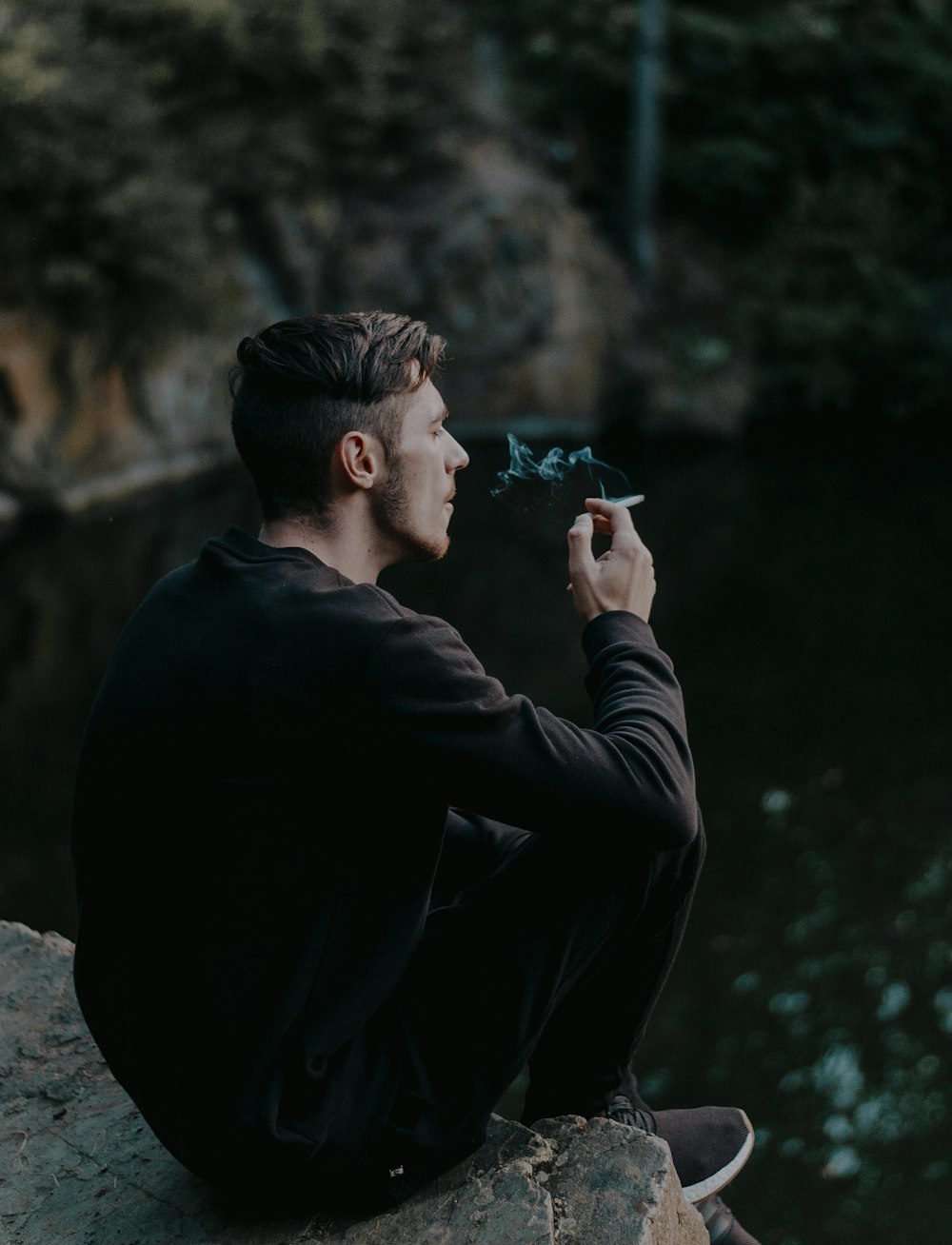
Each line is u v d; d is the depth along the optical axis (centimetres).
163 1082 132
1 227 965
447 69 1278
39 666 733
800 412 1363
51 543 958
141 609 129
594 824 125
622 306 1305
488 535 940
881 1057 448
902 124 1380
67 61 999
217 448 1158
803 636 802
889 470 1189
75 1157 162
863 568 926
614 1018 148
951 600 859
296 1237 139
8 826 552
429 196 1249
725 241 1366
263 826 122
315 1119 128
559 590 849
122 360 1060
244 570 125
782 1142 412
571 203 1313
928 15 1397
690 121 1348
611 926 138
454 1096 137
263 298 1194
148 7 1073
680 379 1298
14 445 981
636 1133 147
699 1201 156
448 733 120
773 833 584
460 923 139
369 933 127
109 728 125
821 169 1387
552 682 724
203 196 1077
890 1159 405
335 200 1234
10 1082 178
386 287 1237
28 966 203
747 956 504
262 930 124
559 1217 137
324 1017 126
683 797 128
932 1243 377
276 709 120
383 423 128
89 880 129
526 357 1261
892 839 575
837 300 1362
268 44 1145
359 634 119
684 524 1025
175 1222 146
